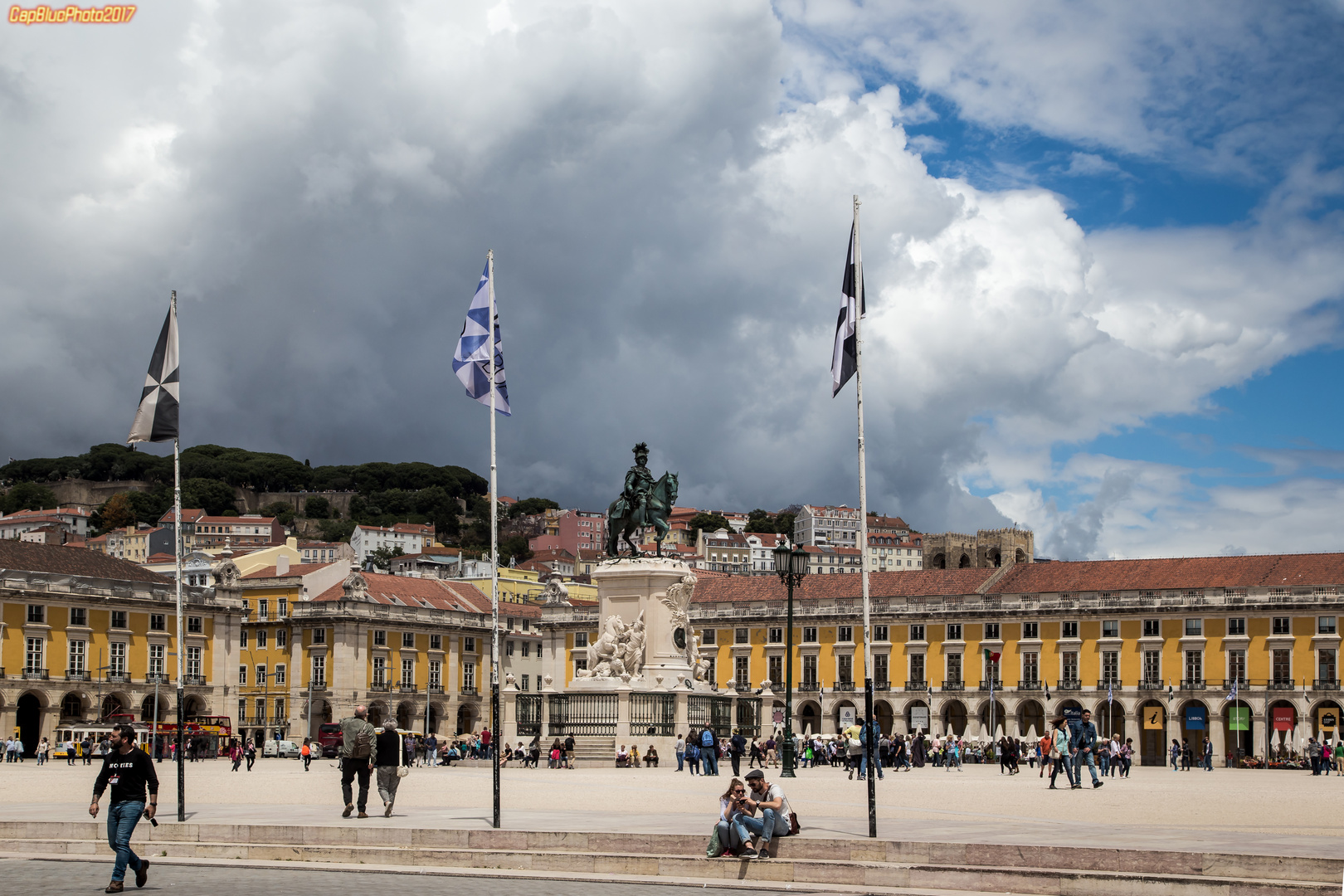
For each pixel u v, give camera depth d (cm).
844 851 1600
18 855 1795
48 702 6881
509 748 3878
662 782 2958
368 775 2006
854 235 2022
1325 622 7006
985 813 2169
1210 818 2092
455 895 1460
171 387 2556
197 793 2775
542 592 11406
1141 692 7369
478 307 2342
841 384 2022
